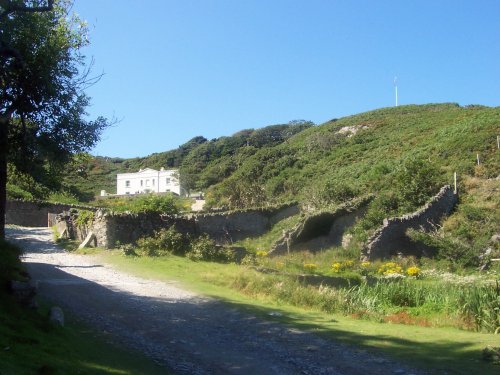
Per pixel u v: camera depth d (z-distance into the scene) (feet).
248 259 73.97
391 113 262.26
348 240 99.55
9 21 35.19
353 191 120.26
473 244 87.71
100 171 319.68
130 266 61.41
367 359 28.14
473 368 26.23
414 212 99.60
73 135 39.17
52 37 39.81
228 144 338.95
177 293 47.16
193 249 72.54
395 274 75.36
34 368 18.33
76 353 22.63
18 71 35.65
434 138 158.61
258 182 184.96
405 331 36.73
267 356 28.40
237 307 41.91
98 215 74.08
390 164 142.41
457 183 113.29
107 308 38.06
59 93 37.83
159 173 282.77
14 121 39.37
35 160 39.52
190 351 28.63
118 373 21.18
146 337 30.78
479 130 142.00
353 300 48.39
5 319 23.59
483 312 40.04
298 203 123.03
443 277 72.43
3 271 29.73
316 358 28.25
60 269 55.42
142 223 76.02
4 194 39.96
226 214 110.11
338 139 219.20
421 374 25.30
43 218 111.24
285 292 48.32
